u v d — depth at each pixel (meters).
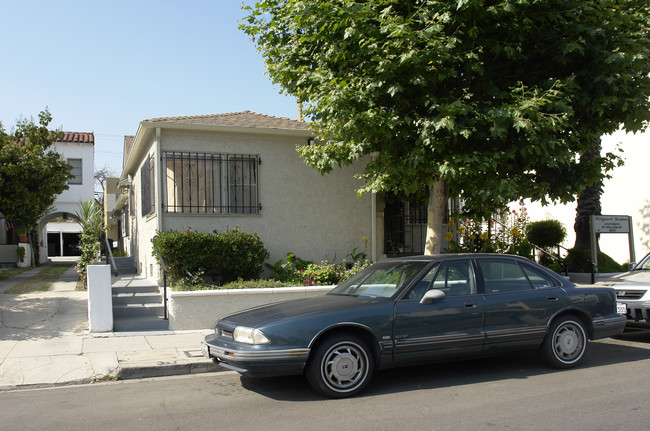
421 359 5.85
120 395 5.91
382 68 8.06
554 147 8.34
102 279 8.94
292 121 13.30
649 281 8.52
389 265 6.80
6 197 14.88
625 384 5.89
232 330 5.78
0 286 13.76
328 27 8.78
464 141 8.91
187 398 5.75
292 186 12.28
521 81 8.81
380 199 13.48
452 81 9.36
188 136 11.51
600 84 8.59
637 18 8.78
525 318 6.34
